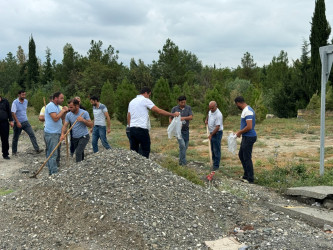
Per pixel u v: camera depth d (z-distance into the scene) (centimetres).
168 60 4466
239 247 439
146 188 551
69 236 469
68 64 5444
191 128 2123
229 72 6166
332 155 1198
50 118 790
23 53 8269
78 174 586
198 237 468
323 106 827
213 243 451
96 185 550
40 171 895
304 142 1529
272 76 4891
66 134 788
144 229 456
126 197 522
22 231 494
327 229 527
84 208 506
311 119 2653
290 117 3136
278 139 1633
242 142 827
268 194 720
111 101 2558
